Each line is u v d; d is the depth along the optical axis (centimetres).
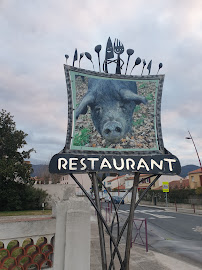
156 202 3888
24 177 2458
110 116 458
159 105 477
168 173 425
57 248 404
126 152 442
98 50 491
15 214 1878
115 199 3775
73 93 450
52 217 441
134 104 473
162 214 2245
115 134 450
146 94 482
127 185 5853
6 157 2608
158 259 681
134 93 479
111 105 464
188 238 1080
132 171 416
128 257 392
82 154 414
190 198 3095
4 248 372
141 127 462
